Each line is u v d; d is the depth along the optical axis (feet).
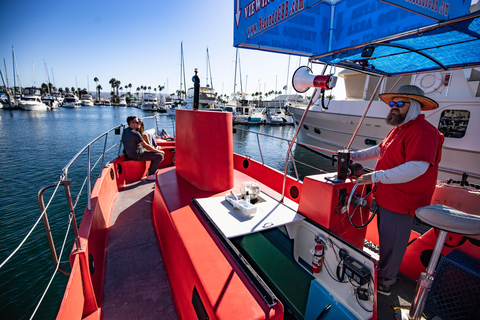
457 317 5.92
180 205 8.23
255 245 8.04
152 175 16.44
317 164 48.83
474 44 6.39
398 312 5.84
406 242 6.26
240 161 15.49
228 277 5.02
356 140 35.47
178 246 6.63
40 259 20.02
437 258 4.79
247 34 6.78
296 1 4.86
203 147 9.29
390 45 6.72
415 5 4.47
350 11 7.29
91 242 7.36
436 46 6.65
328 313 5.93
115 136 79.97
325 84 5.90
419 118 5.76
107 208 11.33
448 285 6.10
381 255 6.60
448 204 7.34
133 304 6.88
